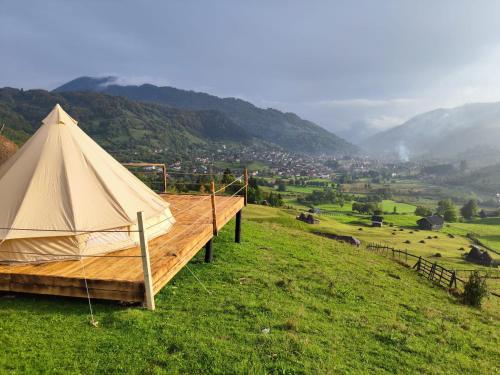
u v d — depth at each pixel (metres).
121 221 8.92
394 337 8.70
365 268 18.25
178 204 14.73
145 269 6.84
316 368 6.31
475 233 96.50
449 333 10.04
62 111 10.28
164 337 6.40
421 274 21.73
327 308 10.03
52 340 5.93
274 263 14.20
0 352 5.48
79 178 9.10
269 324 7.92
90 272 7.35
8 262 7.86
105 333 6.30
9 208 8.18
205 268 11.66
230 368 5.85
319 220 82.19
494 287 30.02
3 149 19.33
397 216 124.69
